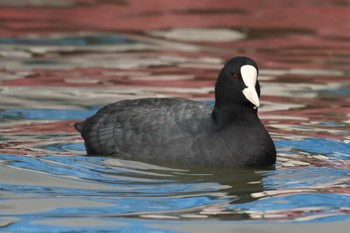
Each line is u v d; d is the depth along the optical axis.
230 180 11.82
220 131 12.50
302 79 19.11
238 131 12.47
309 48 22.80
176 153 12.52
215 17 27.16
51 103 16.62
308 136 14.39
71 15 27.03
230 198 10.98
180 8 28.73
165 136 12.70
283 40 23.88
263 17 27.22
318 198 10.96
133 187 11.48
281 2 29.98
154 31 24.77
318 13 28.06
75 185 11.56
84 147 13.66
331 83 18.75
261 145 12.46
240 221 10.02
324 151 13.51
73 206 10.62
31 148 13.50
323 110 16.36
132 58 21.28
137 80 18.80
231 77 12.50
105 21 26.06
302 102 17.02
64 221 10.01
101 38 23.59
